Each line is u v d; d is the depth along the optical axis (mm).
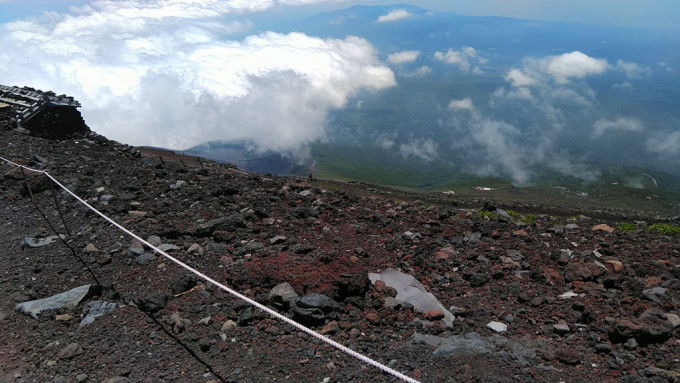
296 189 15055
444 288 8055
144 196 12367
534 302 7418
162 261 8492
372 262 8914
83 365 5602
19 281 7836
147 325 6438
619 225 15727
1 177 13016
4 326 6527
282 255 8336
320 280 7117
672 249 10734
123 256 8672
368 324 6488
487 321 6902
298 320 6473
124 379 5258
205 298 7133
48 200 11766
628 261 9445
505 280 8391
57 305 6906
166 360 5648
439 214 12883
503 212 14703
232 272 7797
